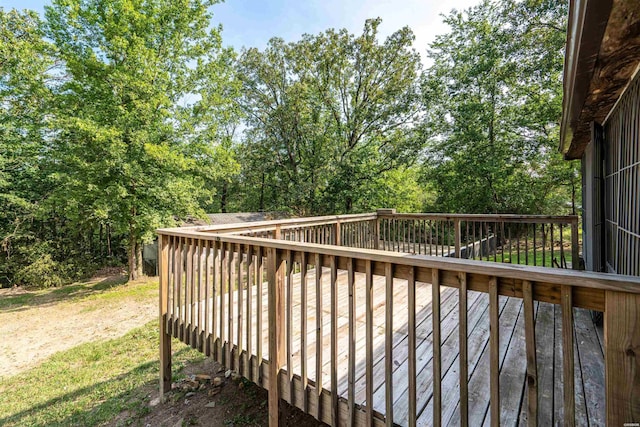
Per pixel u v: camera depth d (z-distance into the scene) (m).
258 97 15.68
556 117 10.51
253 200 19.84
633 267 1.98
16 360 4.70
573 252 3.62
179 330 2.85
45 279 9.62
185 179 9.32
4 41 8.86
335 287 1.63
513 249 8.80
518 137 11.84
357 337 2.44
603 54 1.43
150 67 8.23
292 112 14.70
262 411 2.68
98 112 7.92
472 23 12.67
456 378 1.83
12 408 3.19
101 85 7.96
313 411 1.78
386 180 14.59
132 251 9.73
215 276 2.48
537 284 1.02
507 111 11.92
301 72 15.03
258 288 2.10
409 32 13.64
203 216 10.00
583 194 5.03
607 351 0.88
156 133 8.43
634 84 1.84
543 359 2.01
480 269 1.12
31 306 7.72
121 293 8.43
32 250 10.03
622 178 2.28
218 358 2.45
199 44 9.45
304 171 15.51
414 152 13.64
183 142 9.20
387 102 14.10
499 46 11.51
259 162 15.73
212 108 9.69
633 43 1.31
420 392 1.72
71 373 3.93
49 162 9.02
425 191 15.92
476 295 3.35
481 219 4.36
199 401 2.90
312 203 14.66
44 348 5.11
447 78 13.30
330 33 14.32
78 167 7.84
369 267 1.48
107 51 8.21
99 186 7.96
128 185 8.34
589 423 1.43
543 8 10.09
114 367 3.96
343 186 13.86
